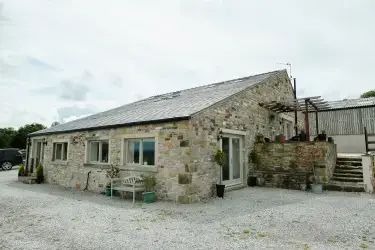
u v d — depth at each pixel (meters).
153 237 4.21
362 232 4.36
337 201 6.95
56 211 6.25
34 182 12.75
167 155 7.45
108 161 9.47
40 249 3.71
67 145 12.09
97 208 6.57
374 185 8.14
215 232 4.45
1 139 37.19
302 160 9.44
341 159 11.14
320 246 3.72
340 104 18.73
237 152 9.91
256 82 11.45
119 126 9.04
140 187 7.69
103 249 3.70
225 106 8.94
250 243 3.87
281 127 13.84
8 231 4.61
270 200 7.25
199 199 7.22
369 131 16.64
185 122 7.14
